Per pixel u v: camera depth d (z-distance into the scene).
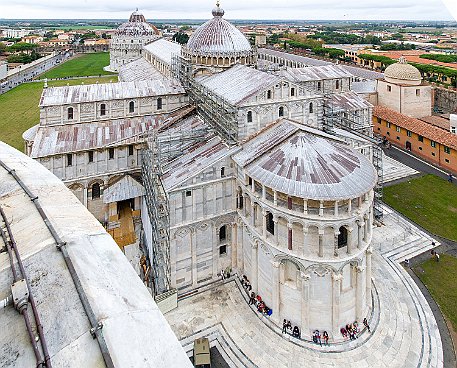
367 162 51.81
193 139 63.41
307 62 159.38
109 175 76.94
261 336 48.47
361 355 45.25
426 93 126.75
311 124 63.31
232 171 55.97
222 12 78.81
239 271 58.69
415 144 109.19
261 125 58.16
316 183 44.72
